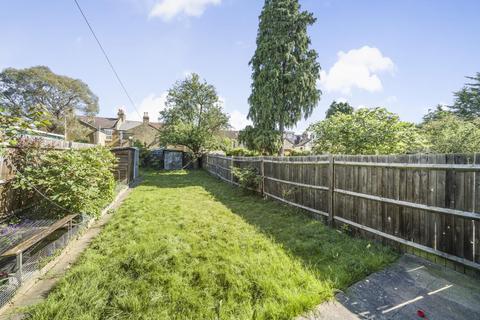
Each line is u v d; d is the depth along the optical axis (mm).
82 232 3967
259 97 13422
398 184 3322
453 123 7273
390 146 5793
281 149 13828
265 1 13859
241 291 2299
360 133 6121
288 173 6234
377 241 3656
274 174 7004
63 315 1943
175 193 8250
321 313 2037
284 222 4797
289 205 6109
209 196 7738
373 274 2691
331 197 4605
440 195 2771
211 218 4957
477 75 19594
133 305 2061
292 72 13266
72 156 4156
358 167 4031
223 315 1960
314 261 2988
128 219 4785
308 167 5395
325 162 4793
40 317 1930
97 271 2619
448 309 2068
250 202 6828
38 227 3307
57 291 2303
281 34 13164
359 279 2588
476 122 7668
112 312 2004
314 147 8023
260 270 2682
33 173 3930
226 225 4457
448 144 6395
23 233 3053
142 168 19812
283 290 2283
